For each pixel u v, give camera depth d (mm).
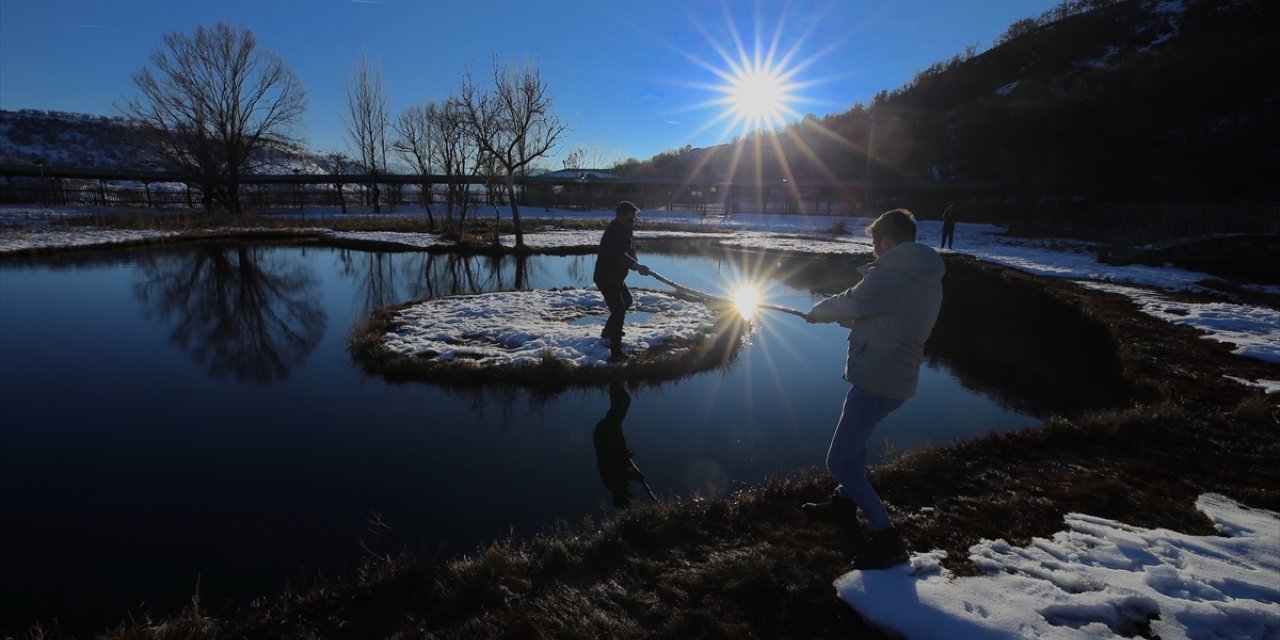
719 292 13789
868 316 2805
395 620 2789
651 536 3443
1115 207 33969
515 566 3154
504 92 22250
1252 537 3357
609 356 7559
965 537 3371
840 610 2734
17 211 35750
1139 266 18812
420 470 4781
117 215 31375
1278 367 7094
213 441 5336
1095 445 4730
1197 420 5191
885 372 2777
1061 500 3830
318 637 2672
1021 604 2678
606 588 2939
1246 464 4398
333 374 7297
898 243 2891
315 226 30625
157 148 36750
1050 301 13031
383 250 22359
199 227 29000
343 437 5426
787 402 6457
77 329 9578
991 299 13297
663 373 7223
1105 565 3088
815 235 31891
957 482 4090
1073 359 8352
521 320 9648
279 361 7855
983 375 7645
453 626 2709
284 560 3594
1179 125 39938
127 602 3221
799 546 3305
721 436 5543
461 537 3814
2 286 13328
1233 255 19453
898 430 5828
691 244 27422
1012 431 5086
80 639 2936
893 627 2570
